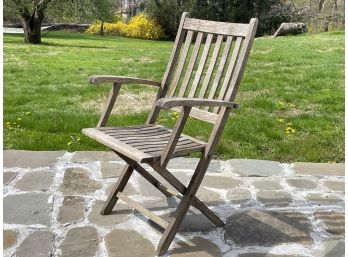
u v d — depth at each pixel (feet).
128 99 20.79
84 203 10.48
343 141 15.10
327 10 71.61
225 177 12.25
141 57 36.32
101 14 54.34
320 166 13.23
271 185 11.82
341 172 12.82
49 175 11.96
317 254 8.64
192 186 8.68
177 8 82.64
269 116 17.52
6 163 12.67
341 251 8.75
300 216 10.14
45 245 8.71
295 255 8.59
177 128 7.97
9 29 71.56
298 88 22.06
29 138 14.87
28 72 27.45
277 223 9.79
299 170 12.88
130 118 17.24
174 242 8.94
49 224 9.48
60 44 49.01
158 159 8.08
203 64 9.68
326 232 9.47
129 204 9.57
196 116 9.40
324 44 40.75
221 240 9.06
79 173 12.17
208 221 9.81
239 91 21.65
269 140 15.23
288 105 19.19
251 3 81.71
